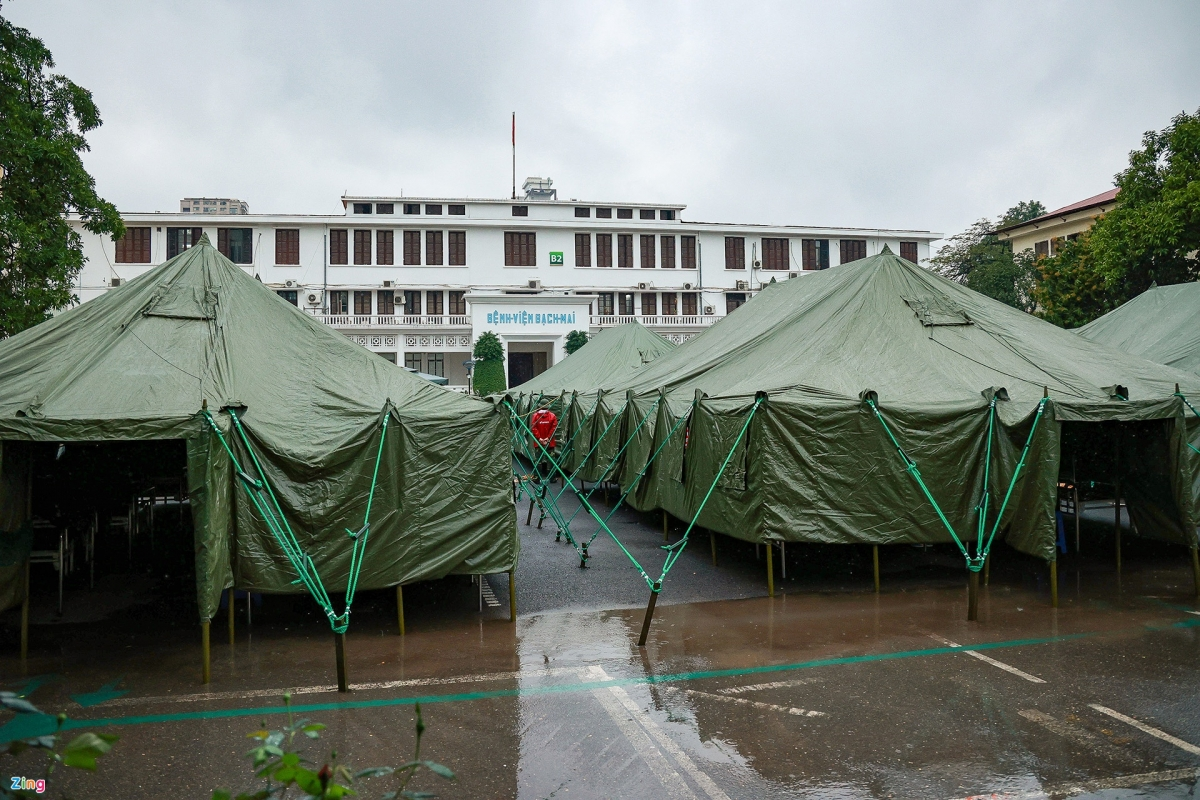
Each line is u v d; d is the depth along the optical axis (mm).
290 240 45688
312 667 6648
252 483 7168
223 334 8547
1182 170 22453
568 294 45062
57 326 8461
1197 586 8578
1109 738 5125
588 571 10289
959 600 8609
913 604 8484
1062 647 6938
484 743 5160
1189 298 15336
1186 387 10164
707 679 6301
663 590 9234
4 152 14578
